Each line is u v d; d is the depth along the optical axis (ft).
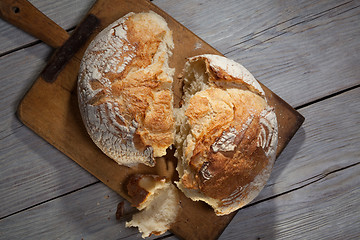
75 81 2.06
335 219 2.24
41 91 2.05
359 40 2.24
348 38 2.24
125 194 2.10
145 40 1.86
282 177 2.23
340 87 2.24
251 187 1.92
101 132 1.89
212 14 2.19
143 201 2.03
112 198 2.15
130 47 1.84
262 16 2.21
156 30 1.90
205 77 1.94
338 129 2.24
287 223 2.23
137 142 1.86
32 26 2.04
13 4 2.01
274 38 2.21
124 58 1.83
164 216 2.10
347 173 2.25
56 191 2.15
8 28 2.10
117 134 1.86
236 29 2.20
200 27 2.18
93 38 2.06
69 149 2.08
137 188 2.04
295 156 2.23
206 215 2.12
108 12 2.06
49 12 2.11
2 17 2.01
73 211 2.15
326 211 2.24
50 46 2.11
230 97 1.84
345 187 2.25
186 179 1.89
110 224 2.16
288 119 2.14
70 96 2.06
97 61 1.85
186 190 1.98
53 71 2.05
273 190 2.23
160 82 1.86
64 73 2.06
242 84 1.89
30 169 2.13
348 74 2.24
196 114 1.84
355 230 2.24
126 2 2.07
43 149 2.14
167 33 1.99
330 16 2.23
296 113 2.14
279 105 2.13
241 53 2.20
